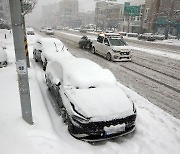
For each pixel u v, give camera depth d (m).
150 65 13.16
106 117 4.34
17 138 4.19
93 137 4.40
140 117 5.68
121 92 5.37
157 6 48.31
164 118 5.71
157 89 8.33
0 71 9.62
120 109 4.61
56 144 4.14
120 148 4.37
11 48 18.53
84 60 6.73
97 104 4.65
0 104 5.74
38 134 4.36
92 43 16.94
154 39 37.72
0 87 7.23
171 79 9.90
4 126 4.57
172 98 7.38
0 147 3.92
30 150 3.89
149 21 50.78
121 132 4.57
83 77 5.52
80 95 4.95
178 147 4.45
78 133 4.43
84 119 4.28
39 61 12.44
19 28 3.92
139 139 4.71
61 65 6.35
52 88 6.60
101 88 5.38
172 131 5.05
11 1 3.76
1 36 30.19
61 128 4.89
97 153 4.14
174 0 40.25
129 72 11.01
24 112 4.56
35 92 6.86
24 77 4.26
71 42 26.31
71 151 4.05
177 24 42.75
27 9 11.05
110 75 5.93
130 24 60.53
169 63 14.17
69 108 4.62
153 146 4.45
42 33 47.09
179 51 21.50
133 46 25.84
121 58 13.88
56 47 11.41
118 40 14.69
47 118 5.13
